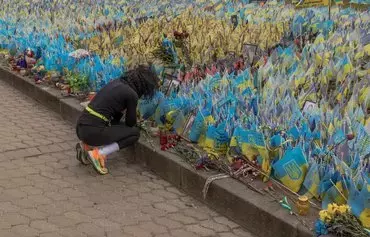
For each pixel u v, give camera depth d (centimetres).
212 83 587
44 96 766
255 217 408
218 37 732
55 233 411
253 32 754
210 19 885
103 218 437
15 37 992
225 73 589
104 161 533
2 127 673
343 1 930
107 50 796
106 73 692
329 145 431
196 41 713
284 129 465
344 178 382
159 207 459
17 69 888
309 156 423
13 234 408
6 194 479
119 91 530
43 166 546
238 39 726
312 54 618
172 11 1025
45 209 451
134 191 490
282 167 427
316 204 401
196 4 1084
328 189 391
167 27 834
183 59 668
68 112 696
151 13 1044
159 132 560
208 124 514
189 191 482
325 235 351
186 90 593
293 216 386
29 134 647
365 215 362
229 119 503
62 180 512
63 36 924
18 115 729
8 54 978
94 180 514
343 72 546
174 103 567
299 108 508
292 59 617
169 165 505
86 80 723
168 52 666
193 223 430
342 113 487
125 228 420
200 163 475
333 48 628
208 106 533
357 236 344
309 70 575
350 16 808
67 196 477
